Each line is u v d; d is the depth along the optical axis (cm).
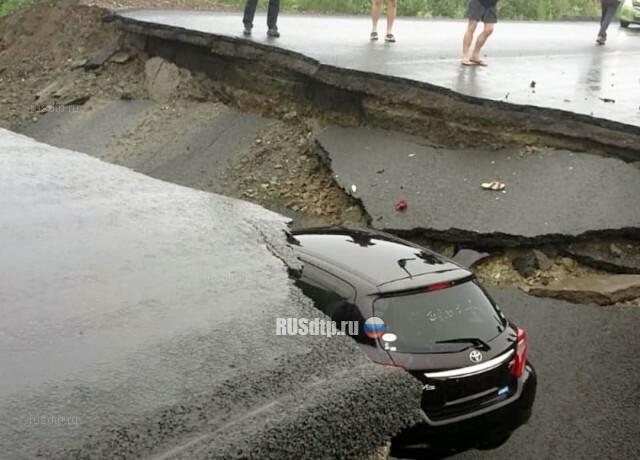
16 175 362
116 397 193
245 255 298
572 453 625
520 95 1091
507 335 590
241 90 1385
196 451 173
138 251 288
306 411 190
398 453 538
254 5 1400
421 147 1092
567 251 871
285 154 1238
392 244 645
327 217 1076
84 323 229
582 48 1686
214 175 1248
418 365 534
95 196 348
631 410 666
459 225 908
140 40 1595
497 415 563
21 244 281
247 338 227
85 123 1520
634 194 908
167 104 1479
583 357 735
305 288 584
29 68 1739
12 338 218
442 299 574
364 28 1741
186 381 201
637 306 791
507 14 2673
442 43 1564
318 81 1230
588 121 988
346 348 227
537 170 983
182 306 246
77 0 1806
